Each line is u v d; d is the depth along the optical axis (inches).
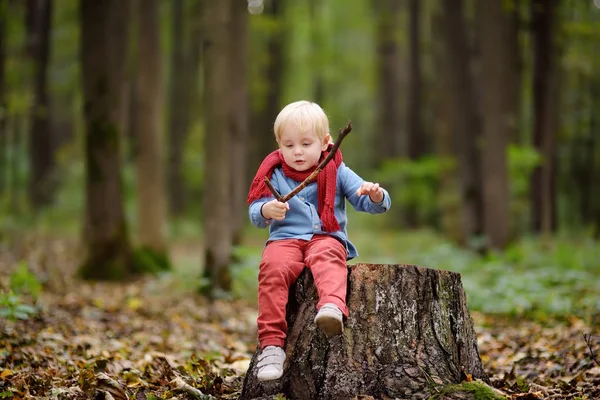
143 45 563.8
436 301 155.3
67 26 1002.1
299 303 154.2
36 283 293.0
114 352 233.0
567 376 203.0
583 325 294.0
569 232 882.1
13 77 882.1
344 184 157.2
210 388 180.1
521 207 896.3
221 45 432.1
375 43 1215.6
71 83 1035.3
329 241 151.8
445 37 745.0
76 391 170.4
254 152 1116.5
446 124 775.1
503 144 564.7
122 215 490.3
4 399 165.3
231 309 381.1
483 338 282.4
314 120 154.3
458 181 757.3
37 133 976.9
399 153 1280.8
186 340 278.5
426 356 150.4
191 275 441.7
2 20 772.0
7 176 1104.2
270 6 1063.6
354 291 152.7
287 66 1240.2
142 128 555.8
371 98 1445.6
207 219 425.4
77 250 605.9
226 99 431.2
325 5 1355.8
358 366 148.7
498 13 563.5
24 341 226.4
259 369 145.7
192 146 1053.8
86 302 351.3
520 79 766.5
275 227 157.2
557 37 716.0
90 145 483.2
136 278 482.9
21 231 744.3
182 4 1066.7
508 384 183.3
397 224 1098.7
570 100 1093.8
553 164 794.8
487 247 559.2
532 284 368.8
